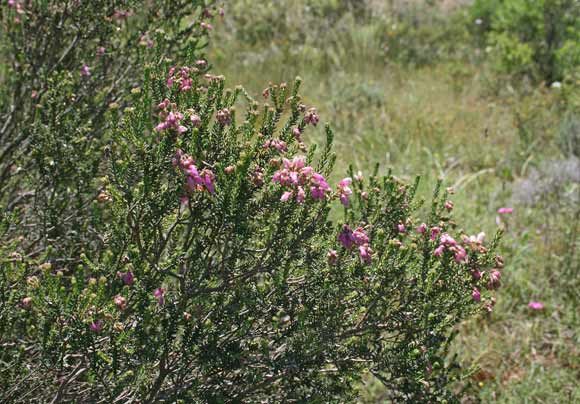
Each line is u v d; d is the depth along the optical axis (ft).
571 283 15.31
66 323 7.00
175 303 7.52
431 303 7.70
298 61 28.50
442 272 7.86
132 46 11.31
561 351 13.60
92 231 8.73
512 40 30.35
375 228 8.52
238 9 31.96
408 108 25.29
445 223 9.34
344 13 34.76
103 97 10.92
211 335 7.45
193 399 7.56
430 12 38.06
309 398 7.95
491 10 35.42
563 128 22.95
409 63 31.50
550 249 16.37
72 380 7.66
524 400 12.28
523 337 14.05
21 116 11.39
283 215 6.98
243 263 7.85
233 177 6.76
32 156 9.46
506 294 14.99
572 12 29.86
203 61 9.27
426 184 18.19
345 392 8.29
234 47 28.86
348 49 30.83
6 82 11.75
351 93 25.44
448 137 23.13
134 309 7.27
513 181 21.12
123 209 6.94
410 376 8.09
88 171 9.17
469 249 8.00
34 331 7.32
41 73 11.08
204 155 6.82
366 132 22.35
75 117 9.61
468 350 13.39
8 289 7.51
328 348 7.75
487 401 12.26
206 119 6.95
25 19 11.15
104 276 7.11
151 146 6.72
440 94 27.61
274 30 31.71
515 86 28.76
